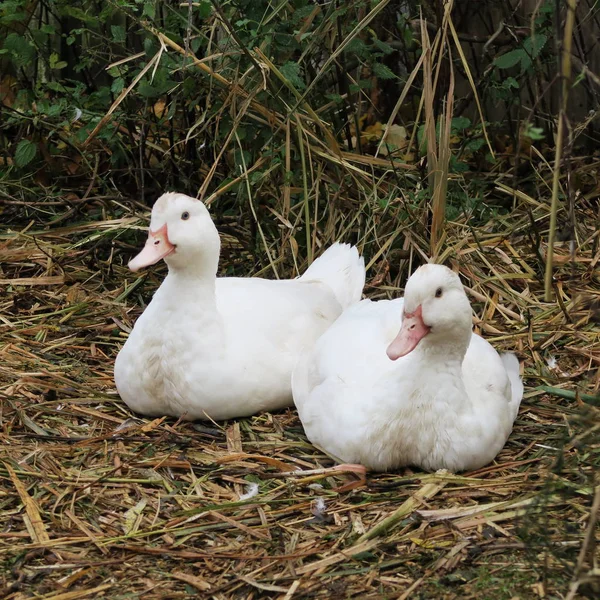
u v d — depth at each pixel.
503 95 7.30
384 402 4.80
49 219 7.85
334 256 6.31
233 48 6.63
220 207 7.66
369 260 7.00
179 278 5.28
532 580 4.01
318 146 6.98
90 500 4.66
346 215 7.06
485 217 7.61
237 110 6.86
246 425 5.40
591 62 8.20
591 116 7.37
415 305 4.62
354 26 6.98
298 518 4.54
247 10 6.66
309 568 4.15
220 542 4.37
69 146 8.00
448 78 8.23
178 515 4.54
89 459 5.00
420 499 4.61
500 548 4.24
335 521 4.50
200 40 6.52
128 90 6.39
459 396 4.79
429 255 6.84
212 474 4.88
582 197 7.74
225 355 5.31
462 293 4.67
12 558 4.22
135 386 5.41
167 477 4.87
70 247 7.16
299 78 6.79
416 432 4.80
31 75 8.75
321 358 5.20
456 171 7.34
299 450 5.16
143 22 6.55
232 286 5.75
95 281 7.13
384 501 4.64
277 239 7.02
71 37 7.29
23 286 6.97
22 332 6.35
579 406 5.26
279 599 3.96
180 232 5.15
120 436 5.20
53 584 4.04
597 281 6.82
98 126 6.43
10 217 7.96
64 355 6.15
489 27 8.57
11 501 4.62
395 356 4.56
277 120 6.70
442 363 4.76
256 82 6.72
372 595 3.97
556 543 4.20
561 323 6.39
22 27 7.99
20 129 8.00
